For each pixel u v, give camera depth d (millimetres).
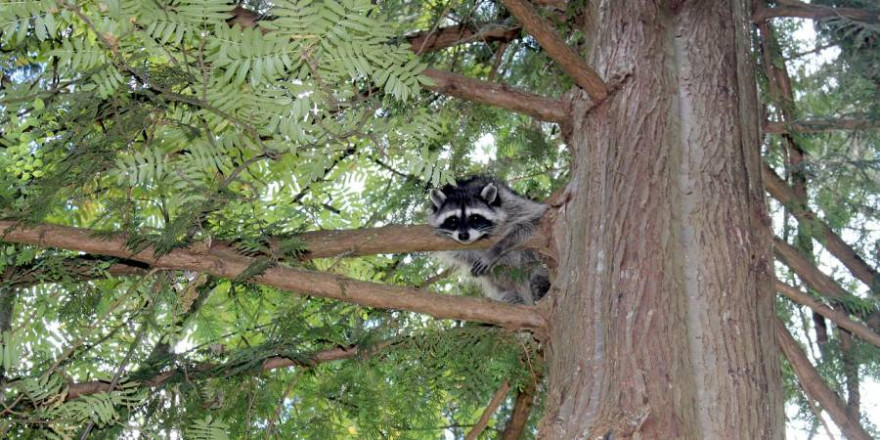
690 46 5113
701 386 3980
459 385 5883
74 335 5664
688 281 4273
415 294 4605
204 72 4117
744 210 4520
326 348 6176
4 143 4855
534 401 6289
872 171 7266
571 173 5195
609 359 3945
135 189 6125
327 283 4609
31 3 3750
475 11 7145
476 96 5164
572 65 4746
